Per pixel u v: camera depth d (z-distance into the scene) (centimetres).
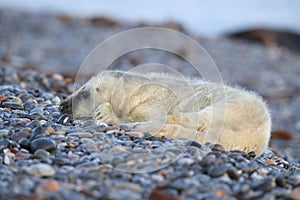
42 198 831
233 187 943
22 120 1235
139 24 5375
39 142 1064
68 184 895
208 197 878
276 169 1128
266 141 1270
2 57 3578
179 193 897
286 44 6256
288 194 933
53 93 1742
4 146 1066
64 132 1167
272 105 3303
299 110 3194
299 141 2389
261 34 6138
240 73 4216
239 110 1244
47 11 5903
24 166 965
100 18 5516
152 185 916
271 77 4234
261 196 920
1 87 1633
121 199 845
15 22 5303
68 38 4838
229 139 1216
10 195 828
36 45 4441
